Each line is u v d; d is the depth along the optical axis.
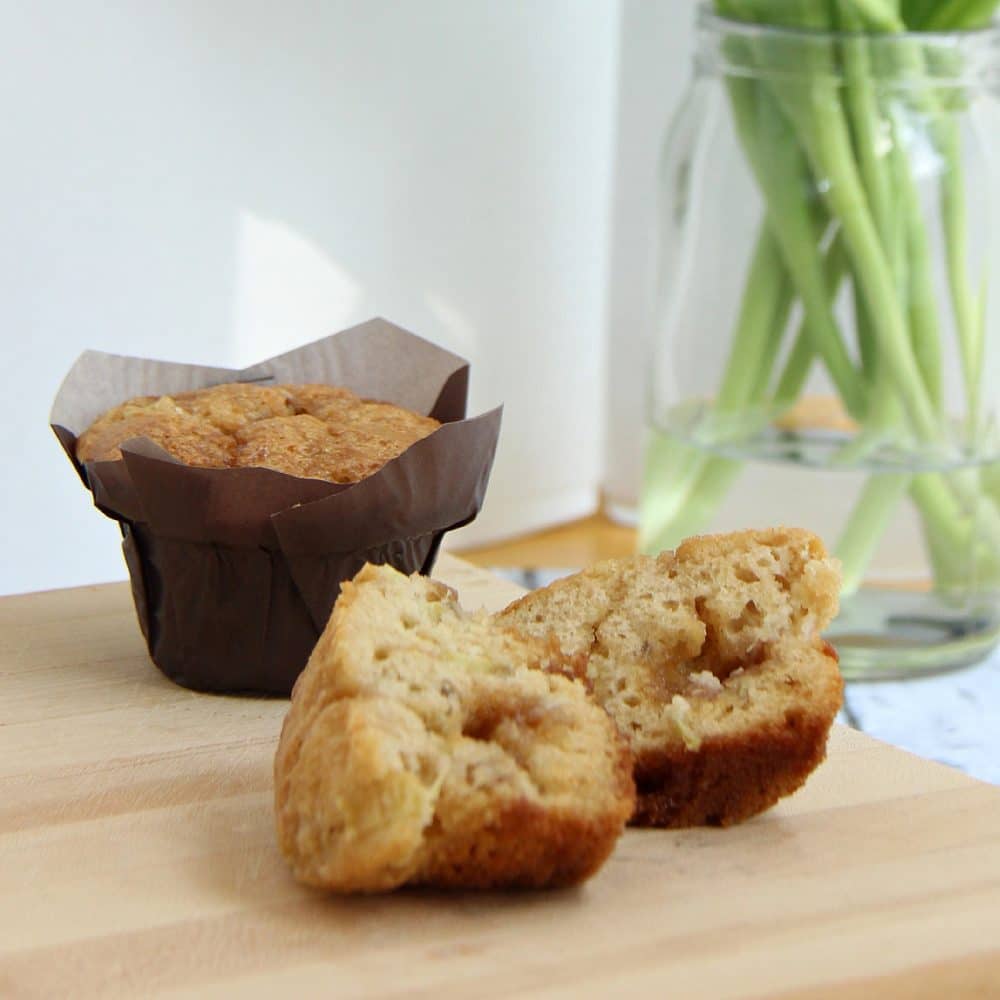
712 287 0.68
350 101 0.74
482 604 0.62
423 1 0.75
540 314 0.81
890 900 0.49
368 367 0.63
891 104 0.65
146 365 0.62
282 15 0.72
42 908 0.49
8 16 0.67
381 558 0.57
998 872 0.50
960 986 0.48
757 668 0.53
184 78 0.71
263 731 0.56
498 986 0.46
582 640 0.54
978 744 0.63
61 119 0.69
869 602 0.67
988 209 0.66
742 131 0.66
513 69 0.78
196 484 0.56
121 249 0.71
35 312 0.70
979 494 0.67
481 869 0.49
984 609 0.68
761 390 0.67
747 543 0.54
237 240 0.73
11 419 0.71
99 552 0.74
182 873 0.50
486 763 0.49
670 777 0.52
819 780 0.54
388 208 0.76
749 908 0.49
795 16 0.65
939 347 0.66
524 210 0.80
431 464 0.57
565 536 0.83
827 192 0.65
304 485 0.56
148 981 0.47
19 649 0.60
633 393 0.85
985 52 0.66
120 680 0.58
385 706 0.49
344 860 0.48
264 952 0.47
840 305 0.66
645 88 0.81
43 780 0.53
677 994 0.46
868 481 0.67
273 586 0.57
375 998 0.46
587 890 0.49
